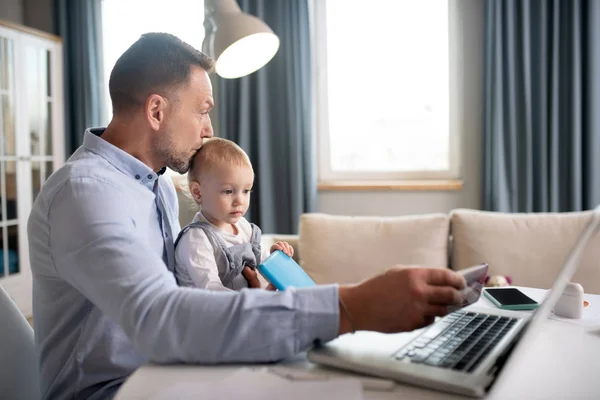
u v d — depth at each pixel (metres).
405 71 3.50
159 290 0.76
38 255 0.96
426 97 3.48
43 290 0.98
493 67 3.08
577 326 0.99
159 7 3.79
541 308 0.68
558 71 3.00
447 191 3.37
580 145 2.98
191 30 3.76
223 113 3.43
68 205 0.86
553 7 2.98
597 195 2.97
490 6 3.06
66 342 0.99
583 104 3.01
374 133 3.58
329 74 3.61
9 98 3.22
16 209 3.29
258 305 0.72
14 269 3.29
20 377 1.02
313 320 0.72
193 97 1.08
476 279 0.78
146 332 0.72
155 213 1.13
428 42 3.45
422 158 3.52
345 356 0.71
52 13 3.76
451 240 2.42
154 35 1.07
